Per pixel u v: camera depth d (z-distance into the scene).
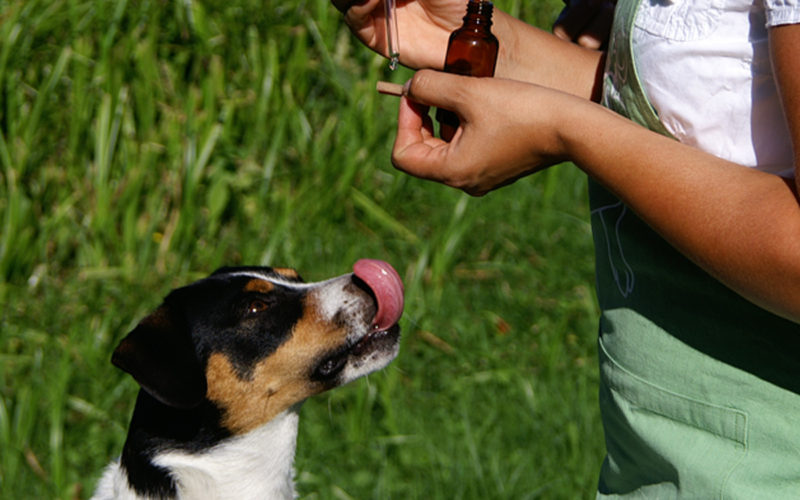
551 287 5.40
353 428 4.41
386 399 4.49
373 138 5.63
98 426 4.41
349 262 5.13
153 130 5.39
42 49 5.44
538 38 2.41
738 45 1.67
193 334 2.75
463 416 4.49
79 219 5.27
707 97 1.71
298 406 2.89
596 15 2.51
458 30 2.11
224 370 2.76
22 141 5.19
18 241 4.98
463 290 5.30
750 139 1.70
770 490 1.77
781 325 1.72
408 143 2.12
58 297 4.91
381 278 2.68
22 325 4.81
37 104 5.18
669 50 1.74
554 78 2.39
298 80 5.70
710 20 1.69
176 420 2.74
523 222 5.71
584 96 2.37
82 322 4.78
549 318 5.20
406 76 5.82
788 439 1.75
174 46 5.60
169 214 5.32
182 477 2.75
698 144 1.76
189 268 5.15
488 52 2.09
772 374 1.75
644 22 1.78
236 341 2.76
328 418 4.51
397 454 4.34
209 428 2.77
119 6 5.37
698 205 1.61
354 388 4.67
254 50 5.63
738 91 1.69
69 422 4.45
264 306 2.80
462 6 2.36
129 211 5.10
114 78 5.27
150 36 5.42
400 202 5.68
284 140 5.56
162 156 5.34
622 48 1.86
